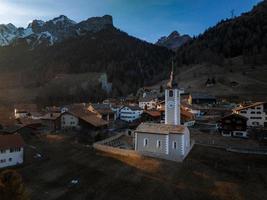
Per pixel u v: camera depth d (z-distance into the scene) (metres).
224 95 173.38
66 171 64.25
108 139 85.44
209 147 76.94
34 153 77.88
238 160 67.00
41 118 114.31
